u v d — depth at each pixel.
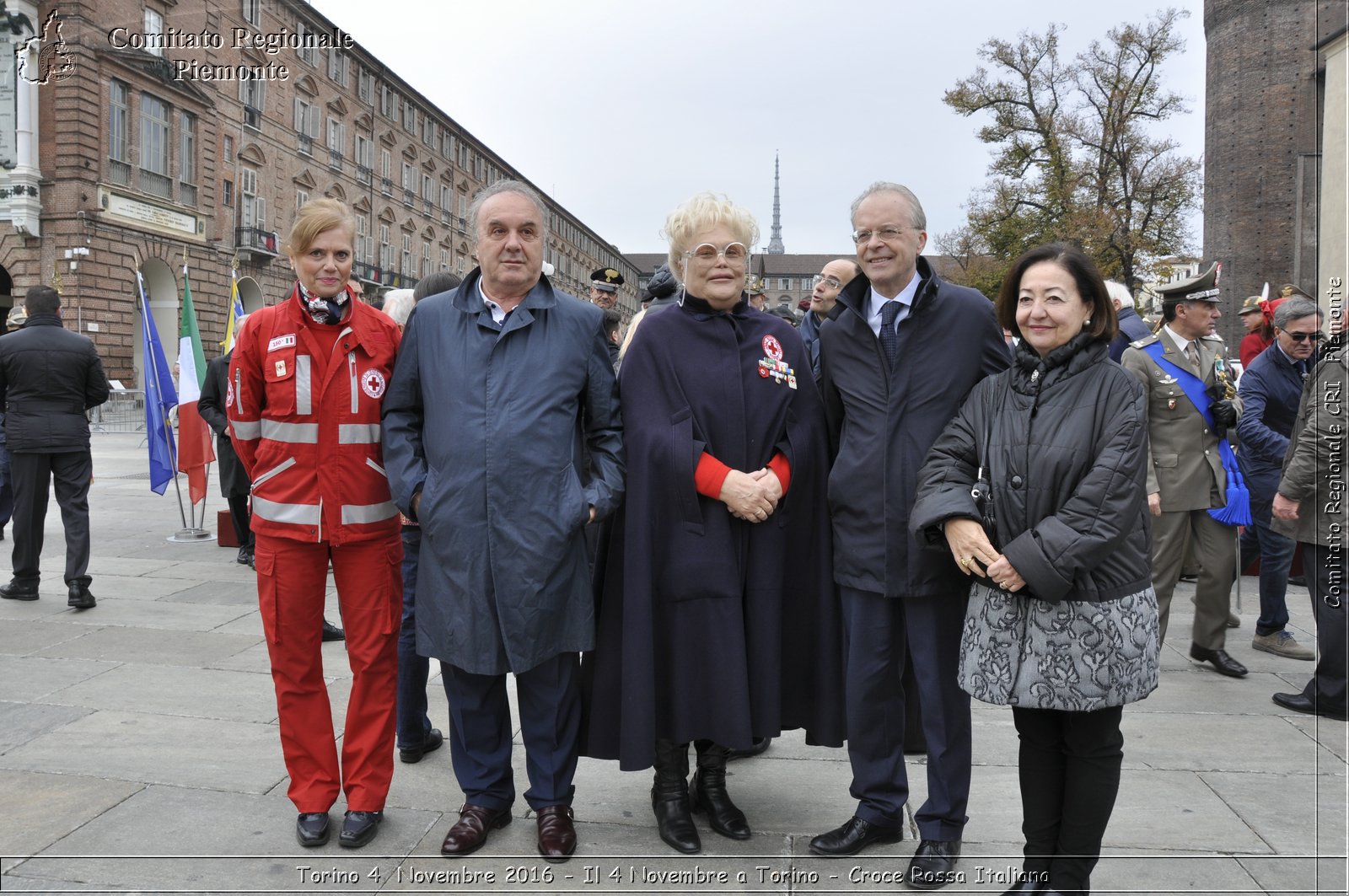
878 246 2.76
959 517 2.41
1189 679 4.57
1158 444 4.64
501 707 2.93
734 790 3.34
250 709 3.96
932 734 2.72
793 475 2.93
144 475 13.67
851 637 2.84
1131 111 26.36
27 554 5.79
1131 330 5.84
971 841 2.90
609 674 2.94
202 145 29.67
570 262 78.19
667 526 2.85
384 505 2.93
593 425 2.98
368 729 2.92
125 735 3.66
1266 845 2.82
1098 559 2.19
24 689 4.20
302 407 2.81
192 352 8.30
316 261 2.80
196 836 2.87
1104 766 2.35
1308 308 4.74
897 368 2.78
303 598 2.87
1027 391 2.42
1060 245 2.42
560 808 2.87
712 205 2.89
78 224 24.80
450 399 2.79
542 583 2.73
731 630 2.82
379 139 44.72
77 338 5.69
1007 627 2.35
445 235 54.62
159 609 5.67
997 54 27.62
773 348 2.95
